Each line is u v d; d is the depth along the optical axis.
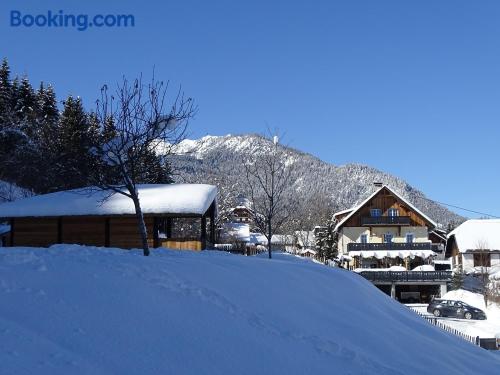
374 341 9.21
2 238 31.39
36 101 57.16
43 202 23.02
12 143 40.12
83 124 25.38
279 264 12.65
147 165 15.16
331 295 11.51
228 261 11.37
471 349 12.11
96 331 6.15
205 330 7.01
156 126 13.45
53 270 8.06
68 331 5.98
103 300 7.09
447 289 46.00
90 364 5.33
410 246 51.72
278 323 8.27
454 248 54.53
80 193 23.58
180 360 6.00
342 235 54.00
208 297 8.25
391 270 46.88
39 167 31.80
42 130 36.09
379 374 7.37
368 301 12.62
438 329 13.32
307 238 64.69
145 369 5.56
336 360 7.45
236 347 6.79
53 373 4.93
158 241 22.52
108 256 9.98
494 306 40.09
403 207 53.50
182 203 21.77
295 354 7.18
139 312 6.98
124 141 13.27
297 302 9.89
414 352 9.50
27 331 5.73
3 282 7.11
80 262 8.88
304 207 72.69
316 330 8.66
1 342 5.30
